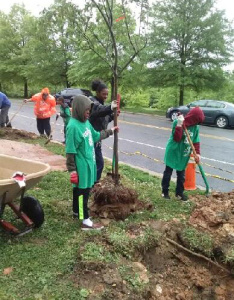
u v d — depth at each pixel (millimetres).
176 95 30422
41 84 38812
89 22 5035
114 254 3914
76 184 4270
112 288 3385
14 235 4230
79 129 4172
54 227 4512
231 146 11734
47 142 9992
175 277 4117
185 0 21859
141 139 12359
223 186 7051
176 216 5125
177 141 5391
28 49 39094
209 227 4887
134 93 29750
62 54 33625
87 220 4461
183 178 5680
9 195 3982
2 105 11523
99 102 5188
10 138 10680
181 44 22500
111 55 5230
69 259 3752
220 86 23156
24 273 3484
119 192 4906
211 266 4379
